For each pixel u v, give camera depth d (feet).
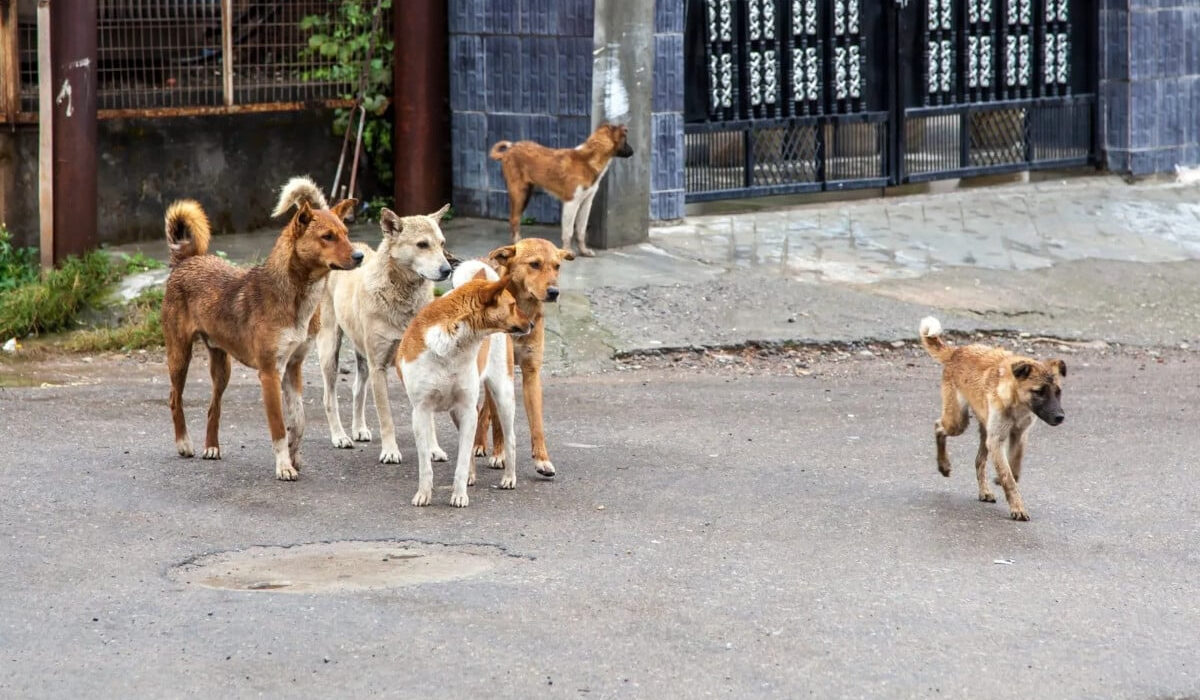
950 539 30.55
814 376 46.85
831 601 26.37
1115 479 35.81
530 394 34.81
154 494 32.53
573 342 48.32
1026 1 68.13
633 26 55.72
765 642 24.26
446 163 62.34
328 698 21.68
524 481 34.32
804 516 31.94
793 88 63.31
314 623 24.54
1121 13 69.26
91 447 36.52
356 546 29.09
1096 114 70.74
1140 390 45.62
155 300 51.65
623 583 27.02
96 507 31.40
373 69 62.49
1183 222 64.85
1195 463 37.32
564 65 59.26
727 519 31.53
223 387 35.91
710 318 50.80
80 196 53.42
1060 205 65.67
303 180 35.01
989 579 28.02
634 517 31.48
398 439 38.60
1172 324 54.03
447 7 61.21
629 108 56.18
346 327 36.70
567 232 54.75
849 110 64.75
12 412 40.01
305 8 62.44
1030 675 23.29
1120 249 60.95
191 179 60.23
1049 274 57.52
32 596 25.91
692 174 61.67
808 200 65.36
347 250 33.17
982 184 69.67
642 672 22.89
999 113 68.44
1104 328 53.21
